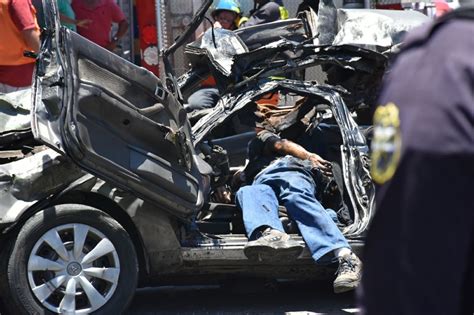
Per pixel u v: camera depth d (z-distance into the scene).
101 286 12.41
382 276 4.10
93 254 12.16
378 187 4.20
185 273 13.16
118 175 12.12
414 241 3.99
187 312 13.73
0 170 12.09
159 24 23.73
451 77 4.04
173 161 12.65
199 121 14.04
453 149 3.95
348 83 15.47
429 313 3.96
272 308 13.99
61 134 11.71
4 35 18.38
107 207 12.79
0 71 18.62
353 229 13.30
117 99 12.12
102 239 12.22
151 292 15.34
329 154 14.91
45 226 11.98
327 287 15.61
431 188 3.97
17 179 12.12
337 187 14.09
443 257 3.95
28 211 12.21
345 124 14.16
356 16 16.53
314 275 13.70
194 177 12.91
